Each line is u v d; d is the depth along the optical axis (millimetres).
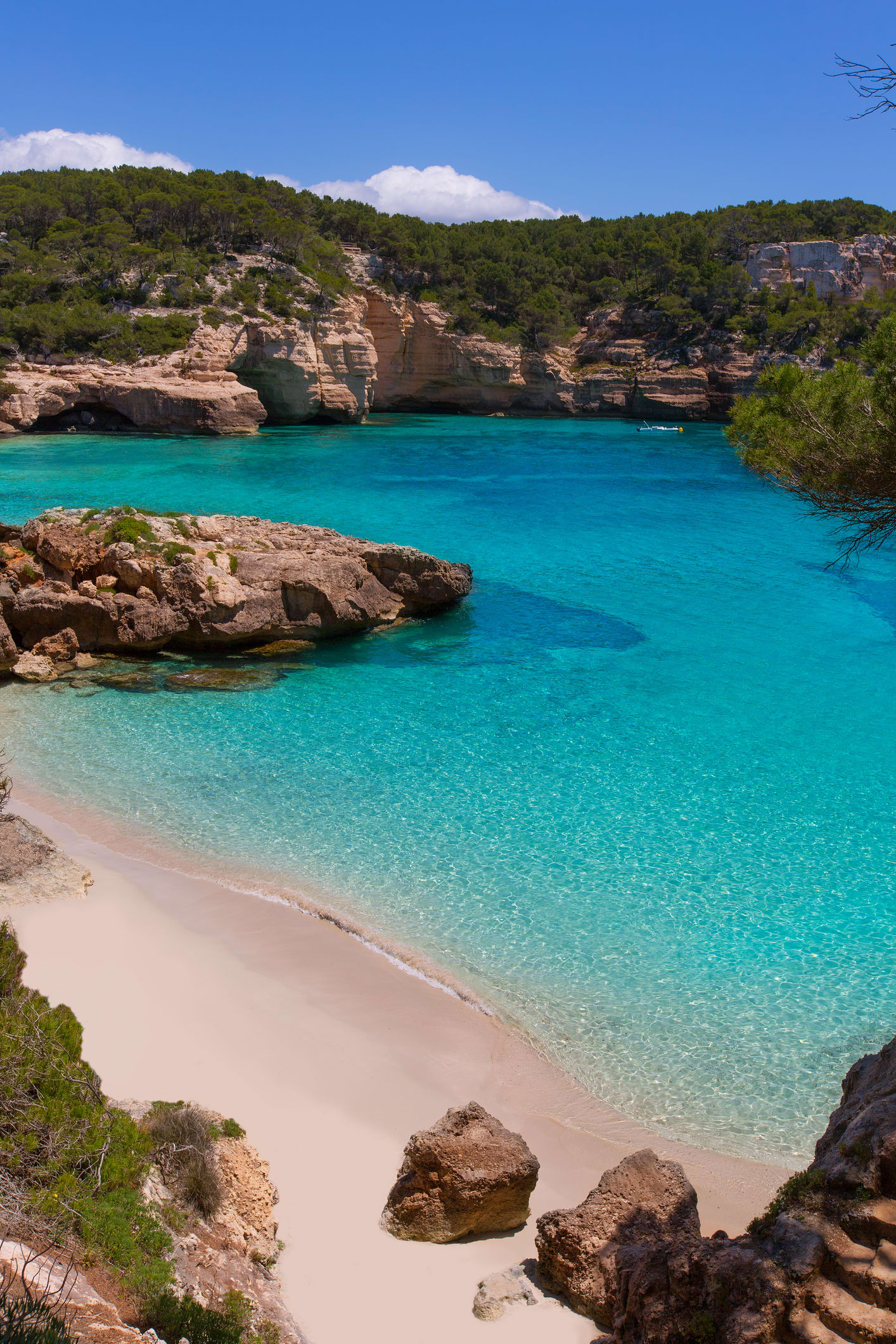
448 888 16875
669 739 23625
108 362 89125
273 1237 9148
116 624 28141
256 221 115938
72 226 113000
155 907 15781
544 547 46000
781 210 141625
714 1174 10781
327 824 19016
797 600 37344
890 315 11984
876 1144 7316
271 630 29938
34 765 21297
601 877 17344
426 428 98312
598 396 114250
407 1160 9898
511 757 22484
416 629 32719
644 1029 13367
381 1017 13297
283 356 94375
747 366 109750
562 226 152750
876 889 17000
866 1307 6289
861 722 24891
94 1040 12172
